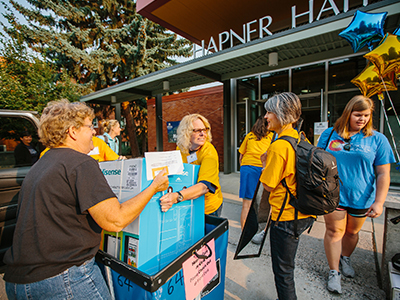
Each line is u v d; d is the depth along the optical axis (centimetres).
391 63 210
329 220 182
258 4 612
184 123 173
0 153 218
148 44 1359
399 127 445
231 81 695
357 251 239
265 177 138
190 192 125
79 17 1225
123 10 1326
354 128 172
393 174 458
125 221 91
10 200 206
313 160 124
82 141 107
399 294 139
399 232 169
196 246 116
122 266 100
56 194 87
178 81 687
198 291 115
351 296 177
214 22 721
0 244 200
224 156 696
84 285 92
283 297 140
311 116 649
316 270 211
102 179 93
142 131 1597
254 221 165
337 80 522
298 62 482
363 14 250
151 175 105
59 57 1209
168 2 607
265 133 249
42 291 86
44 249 86
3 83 705
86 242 93
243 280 203
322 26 334
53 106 102
